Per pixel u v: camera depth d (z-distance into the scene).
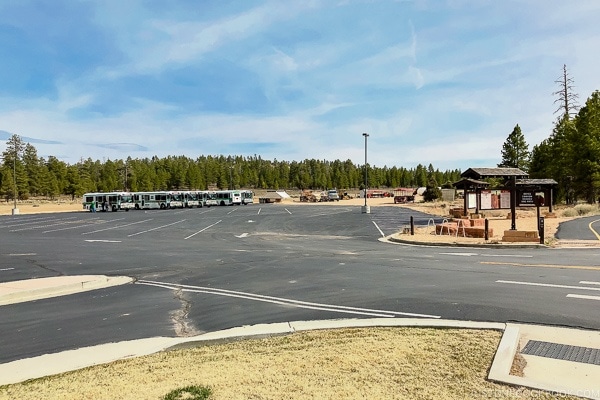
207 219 40.91
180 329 7.45
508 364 5.01
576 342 5.91
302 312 8.19
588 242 17.62
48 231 30.89
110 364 5.74
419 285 10.19
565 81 53.06
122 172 129.38
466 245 17.86
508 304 8.11
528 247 16.91
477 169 32.97
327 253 16.67
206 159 167.12
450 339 6.06
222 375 5.07
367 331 6.68
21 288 10.70
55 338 7.09
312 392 4.46
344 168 180.88
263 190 150.75
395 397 4.28
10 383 5.22
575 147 44.56
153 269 14.08
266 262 14.74
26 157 113.44
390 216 39.06
